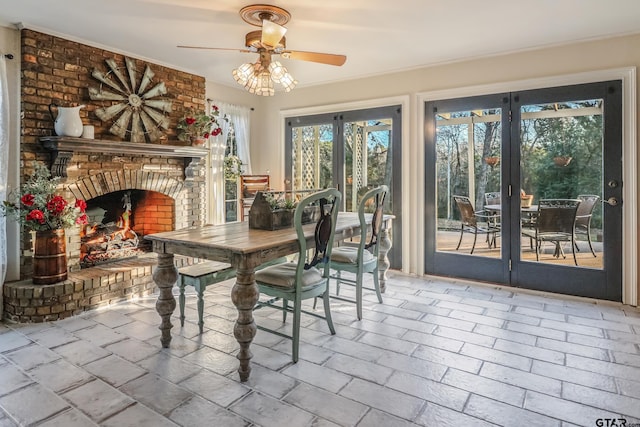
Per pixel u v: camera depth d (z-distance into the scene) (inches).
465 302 139.3
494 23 124.0
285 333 111.7
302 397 79.1
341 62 119.9
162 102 163.2
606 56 134.8
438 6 111.7
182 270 116.0
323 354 98.4
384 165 183.6
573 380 85.3
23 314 118.0
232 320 122.1
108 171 145.2
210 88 193.2
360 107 187.9
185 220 177.2
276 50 115.6
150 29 128.1
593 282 141.0
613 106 134.6
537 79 145.9
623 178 134.3
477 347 102.2
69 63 134.0
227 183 204.4
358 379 86.2
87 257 146.4
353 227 125.5
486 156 159.0
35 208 119.8
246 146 211.2
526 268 153.2
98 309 131.1
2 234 120.2
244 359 85.3
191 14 116.6
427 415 73.0
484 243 161.8
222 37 135.6
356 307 130.3
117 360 95.0
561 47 141.9
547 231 148.9
